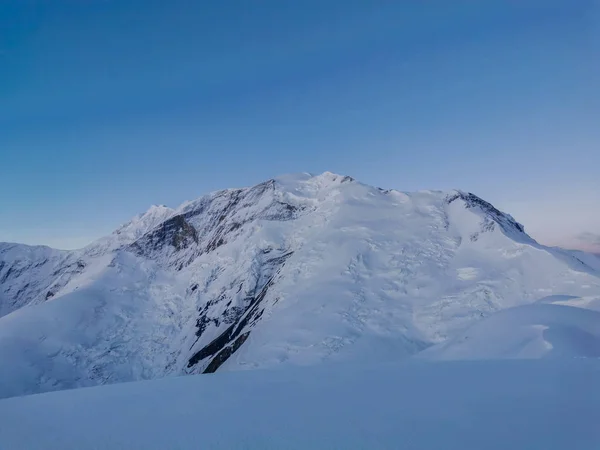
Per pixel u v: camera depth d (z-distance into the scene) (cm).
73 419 1088
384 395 1165
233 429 923
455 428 855
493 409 970
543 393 1087
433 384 1271
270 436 864
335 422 933
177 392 1379
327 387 1325
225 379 1592
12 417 1133
